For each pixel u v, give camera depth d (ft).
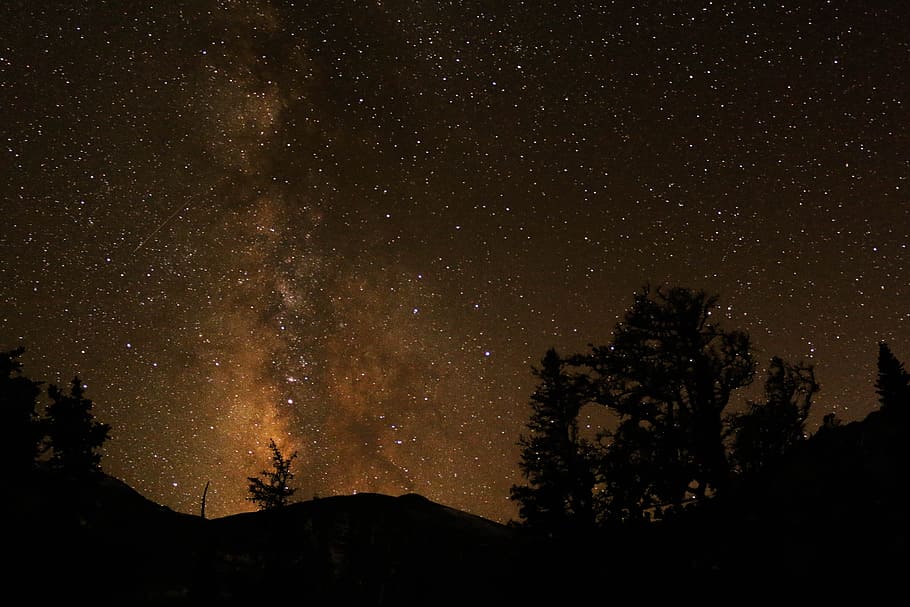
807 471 43.27
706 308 48.93
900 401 37.17
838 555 37.86
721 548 42.32
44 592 53.16
